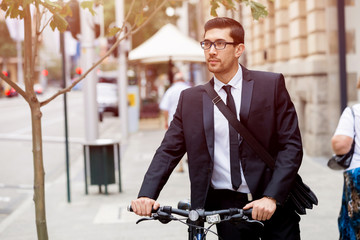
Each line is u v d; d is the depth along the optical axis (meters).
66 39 9.75
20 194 10.28
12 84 3.61
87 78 11.27
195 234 2.88
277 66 15.55
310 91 12.73
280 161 3.08
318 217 7.00
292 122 3.18
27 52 3.60
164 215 2.87
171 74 16.83
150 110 29.72
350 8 11.53
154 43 16.91
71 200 8.93
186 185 9.81
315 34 12.55
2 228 7.31
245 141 3.14
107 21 25.16
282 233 3.24
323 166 11.08
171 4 4.32
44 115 35.41
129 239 6.41
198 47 17.28
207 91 3.22
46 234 3.69
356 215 3.62
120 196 9.16
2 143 19.27
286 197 2.99
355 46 11.58
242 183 3.19
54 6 3.30
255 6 3.63
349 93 11.66
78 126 26.42
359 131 3.64
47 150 17.52
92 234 6.72
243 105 3.15
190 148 3.22
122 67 19.09
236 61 3.18
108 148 9.35
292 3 13.98
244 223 3.24
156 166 3.20
